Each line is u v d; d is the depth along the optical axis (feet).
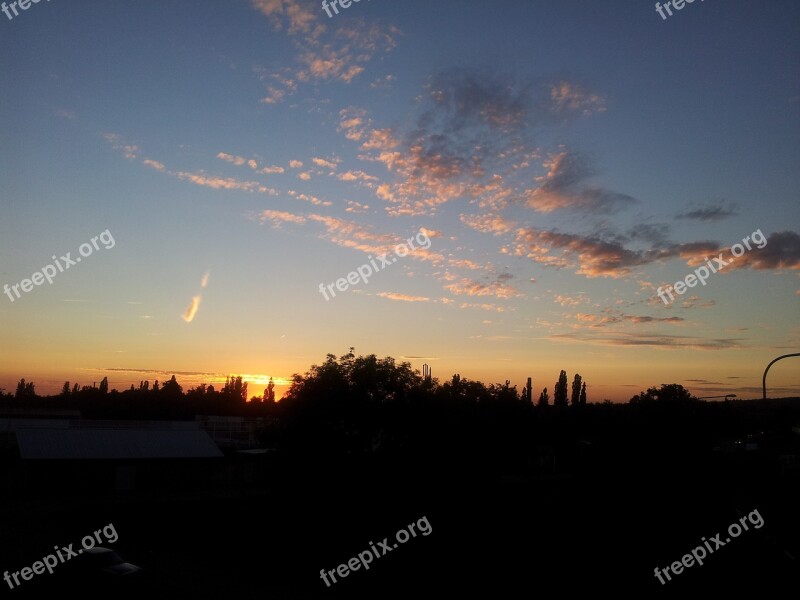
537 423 195.21
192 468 188.34
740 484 155.53
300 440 107.45
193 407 362.33
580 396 376.48
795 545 111.86
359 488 104.47
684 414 154.40
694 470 145.07
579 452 193.47
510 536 115.14
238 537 109.91
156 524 118.62
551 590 90.63
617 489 143.13
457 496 108.68
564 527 124.98
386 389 112.98
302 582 86.69
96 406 344.90
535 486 169.27
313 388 111.55
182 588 77.00
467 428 112.68
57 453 173.47
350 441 107.24
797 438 242.78
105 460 176.76
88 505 140.77
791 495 150.82
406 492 105.29
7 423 201.46
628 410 164.66
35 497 161.17
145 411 344.08
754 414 262.06
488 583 92.89
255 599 75.00
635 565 103.60
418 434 108.78
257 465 197.57
